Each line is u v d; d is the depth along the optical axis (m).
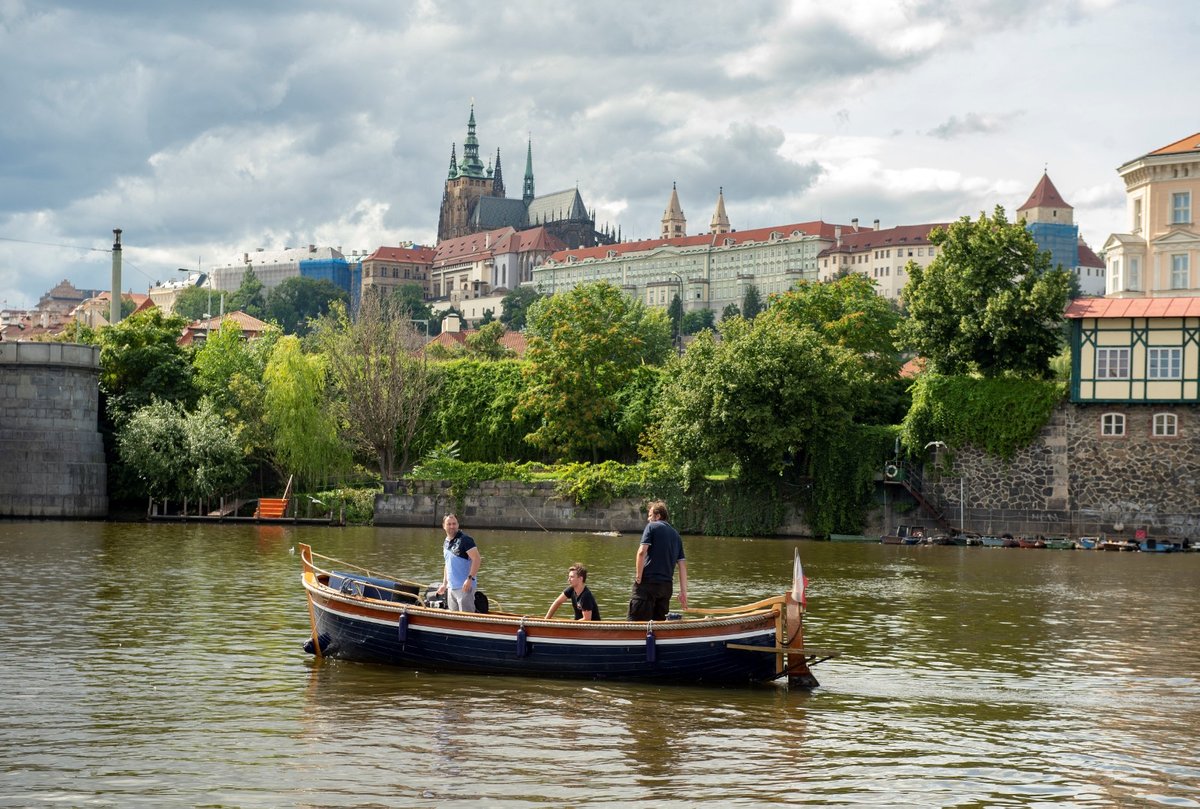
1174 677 25.64
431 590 27.86
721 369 73.44
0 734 19.55
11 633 29.59
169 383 87.50
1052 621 34.56
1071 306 71.19
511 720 20.89
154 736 19.53
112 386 88.12
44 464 79.69
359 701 22.31
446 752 18.70
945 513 72.88
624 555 56.25
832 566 52.72
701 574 47.50
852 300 94.94
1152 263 92.44
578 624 24.09
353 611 25.89
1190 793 17.05
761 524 75.44
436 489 80.81
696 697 22.95
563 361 90.50
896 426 74.88
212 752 18.56
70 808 15.72
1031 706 22.59
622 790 16.83
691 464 75.50
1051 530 70.94
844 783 17.31
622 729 20.33
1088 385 70.00
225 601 36.31
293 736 19.62
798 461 76.56
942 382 72.88
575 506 78.62
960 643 30.20
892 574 49.12
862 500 74.75
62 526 72.19
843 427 73.88
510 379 95.12
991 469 72.25
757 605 24.81
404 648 25.36
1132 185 95.44
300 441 83.25
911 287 75.88
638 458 92.25
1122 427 69.94
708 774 17.64
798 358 73.31
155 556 51.44
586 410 90.25
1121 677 25.61
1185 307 69.06
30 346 79.69
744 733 20.17
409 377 90.94
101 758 18.14
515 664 24.56
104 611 33.75
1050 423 71.19
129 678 24.20
